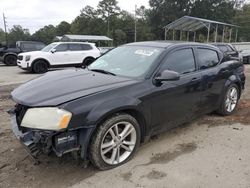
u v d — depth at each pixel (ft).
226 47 46.85
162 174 11.68
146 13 258.37
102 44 209.15
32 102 10.95
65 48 51.08
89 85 12.15
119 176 11.51
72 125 10.54
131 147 12.70
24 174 11.56
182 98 14.70
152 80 13.23
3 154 13.21
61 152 10.67
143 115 12.77
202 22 102.32
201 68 16.30
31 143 10.72
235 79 19.02
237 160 12.94
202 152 13.73
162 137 15.46
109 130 11.67
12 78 40.91
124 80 12.92
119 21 285.23
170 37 185.06
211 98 17.16
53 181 11.11
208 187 10.83
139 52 15.05
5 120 18.08
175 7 222.48
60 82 12.64
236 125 17.60
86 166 11.71
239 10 242.78
